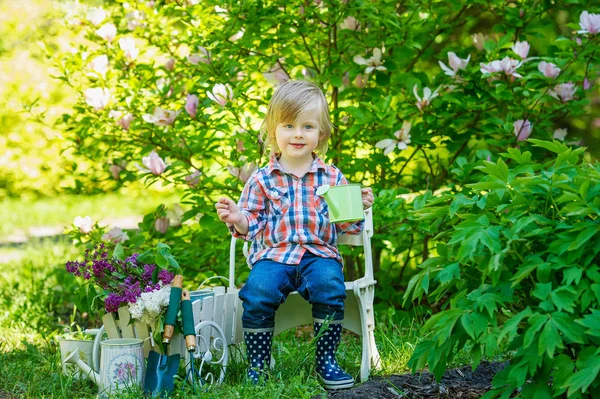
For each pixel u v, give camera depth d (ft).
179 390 9.15
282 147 9.95
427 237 14.66
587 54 13.32
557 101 13.83
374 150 14.65
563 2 14.75
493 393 7.45
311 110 9.82
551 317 6.66
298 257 9.78
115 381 9.17
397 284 15.53
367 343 9.82
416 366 8.09
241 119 15.56
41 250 23.22
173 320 9.20
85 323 15.24
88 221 14.08
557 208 7.46
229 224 9.82
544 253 7.45
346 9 13.24
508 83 13.35
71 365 10.05
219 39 13.83
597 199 7.04
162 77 14.99
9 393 9.59
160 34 15.39
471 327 7.22
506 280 7.52
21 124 36.55
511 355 10.57
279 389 8.71
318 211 10.01
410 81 13.75
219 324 10.05
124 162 15.48
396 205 12.98
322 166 10.21
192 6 14.24
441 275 7.70
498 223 7.71
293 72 15.57
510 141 13.53
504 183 7.60
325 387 9.40
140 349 9.41
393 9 13.64
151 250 9.91
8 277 18.98
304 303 10.40
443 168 15.25
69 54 15.05
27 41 37.88
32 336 13.65
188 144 14.56
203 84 14.55
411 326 12.16
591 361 6.46
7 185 37.68
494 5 14.93
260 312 9.50
